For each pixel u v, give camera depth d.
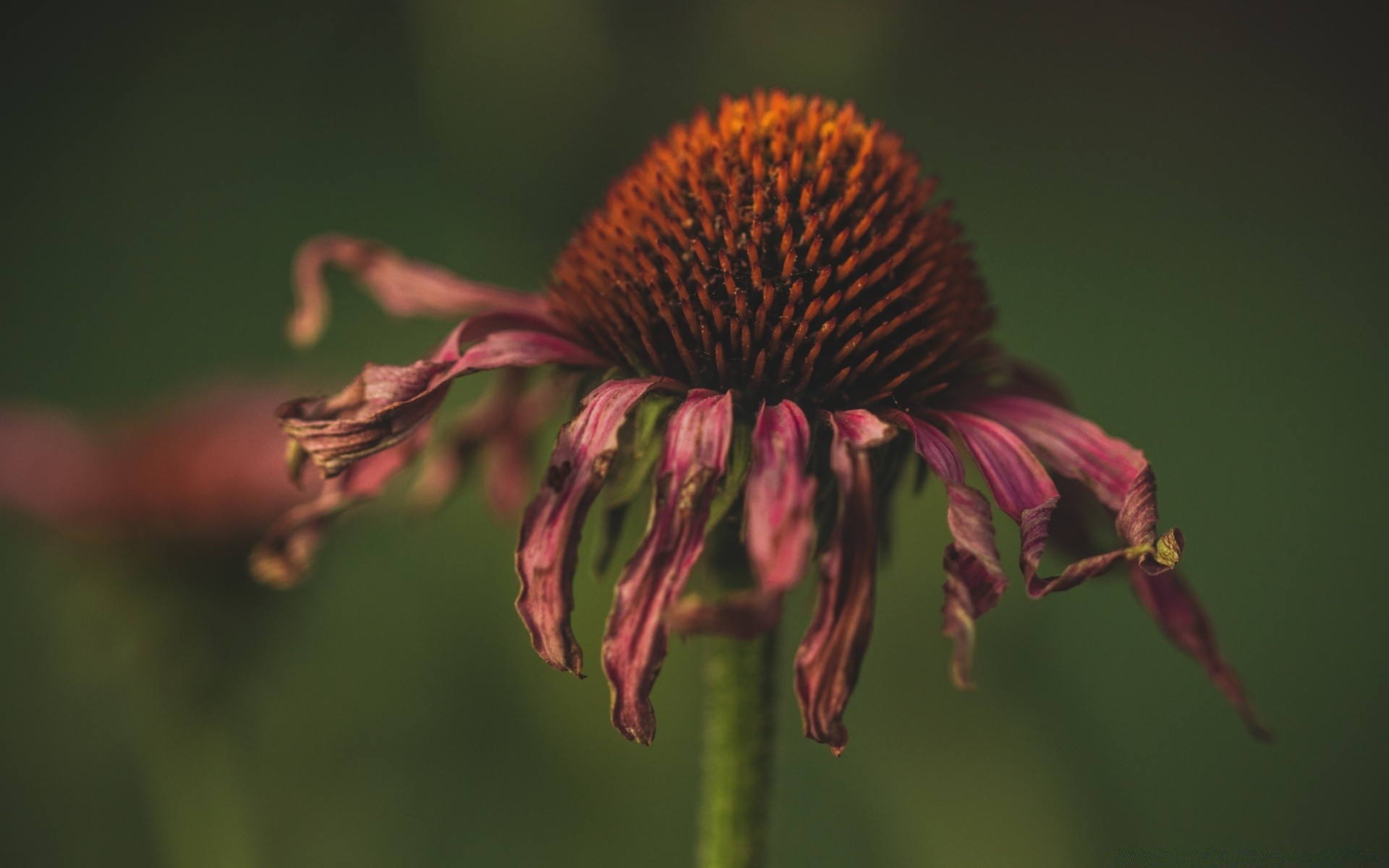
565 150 0.33
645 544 0.21
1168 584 0.24
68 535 0.28
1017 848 0.32
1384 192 0.76
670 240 0.23
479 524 0.34
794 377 0.23
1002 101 0.75
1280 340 0.65
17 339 0.54
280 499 0.28
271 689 0.29
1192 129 0.78
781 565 0.21
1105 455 0.23
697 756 0.32
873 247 0.23
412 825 0.33
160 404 0.30
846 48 0.34
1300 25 0.86
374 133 0.57
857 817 0.34
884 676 0.32
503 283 0.34
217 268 0.57
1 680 0.34
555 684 0.31
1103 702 0.42
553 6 0.32
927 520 0.31
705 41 0.33
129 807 0.34
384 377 0.22
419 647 0.34
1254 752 0.45
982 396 0.23
